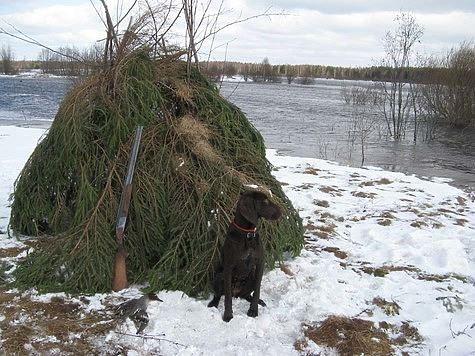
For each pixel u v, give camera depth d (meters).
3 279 3.51
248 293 3.34
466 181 9.52
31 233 4.36
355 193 6.95
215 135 3.99
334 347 2.86
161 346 2.78
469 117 19.55
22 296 3.25
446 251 4.47
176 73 4.22
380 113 24.05
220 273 3.26
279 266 3.90
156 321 2.98
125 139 3.80
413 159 12.34
